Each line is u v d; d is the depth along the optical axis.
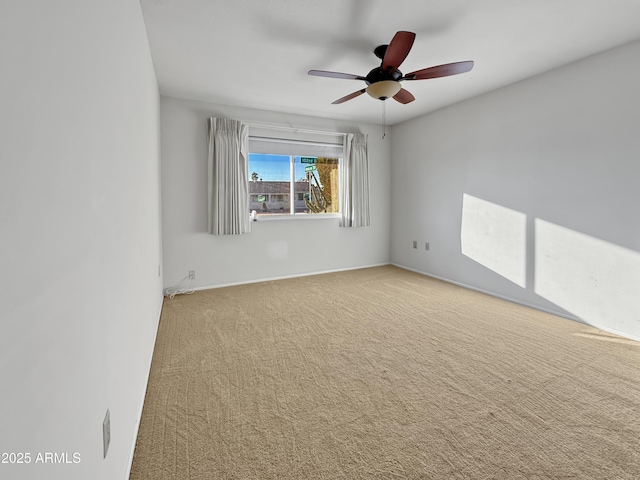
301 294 3.91
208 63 2.95
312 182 4.91
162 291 3.72
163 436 1.55
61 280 0.69
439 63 2.97
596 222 2.87
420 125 4.81
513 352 2.41
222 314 3.23
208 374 2.12
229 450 1.47
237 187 4.16
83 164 0.85
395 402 1.82
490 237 3.86
